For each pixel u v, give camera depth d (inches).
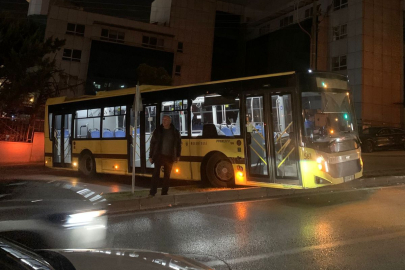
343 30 1441.9
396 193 387.5
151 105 452.4
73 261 105.7
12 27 781.3
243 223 273.0
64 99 587.8
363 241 226.4
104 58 1540.4
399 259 194.9
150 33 1651.1
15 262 84.7
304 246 218.2
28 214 224.4
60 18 1523.1
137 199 323.6
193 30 1753.2
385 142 816.3
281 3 1755.7
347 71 1416.1
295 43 1566.2
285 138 346.9
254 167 369.7
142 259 112.2
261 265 187.8
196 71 1745.8
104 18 1584.6
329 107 350.9
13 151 831.7
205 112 409.4
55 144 583.8
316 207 325.4
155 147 344.2
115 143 486.3
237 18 1914.4
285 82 348.2
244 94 377.7
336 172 332.8
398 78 1423.5
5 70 771.4
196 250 212.7
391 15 1434.5
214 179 405.4
